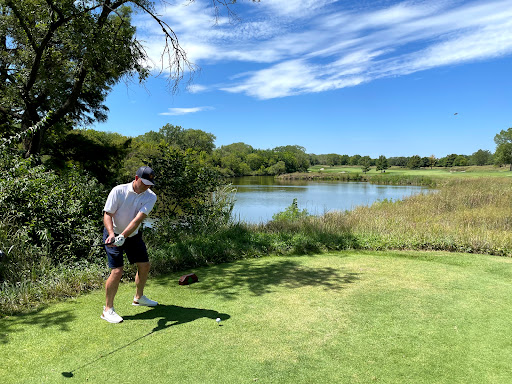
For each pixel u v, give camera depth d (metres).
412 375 2.45
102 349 2.79
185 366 2.54
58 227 5.30
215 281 4.67
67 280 4.33
